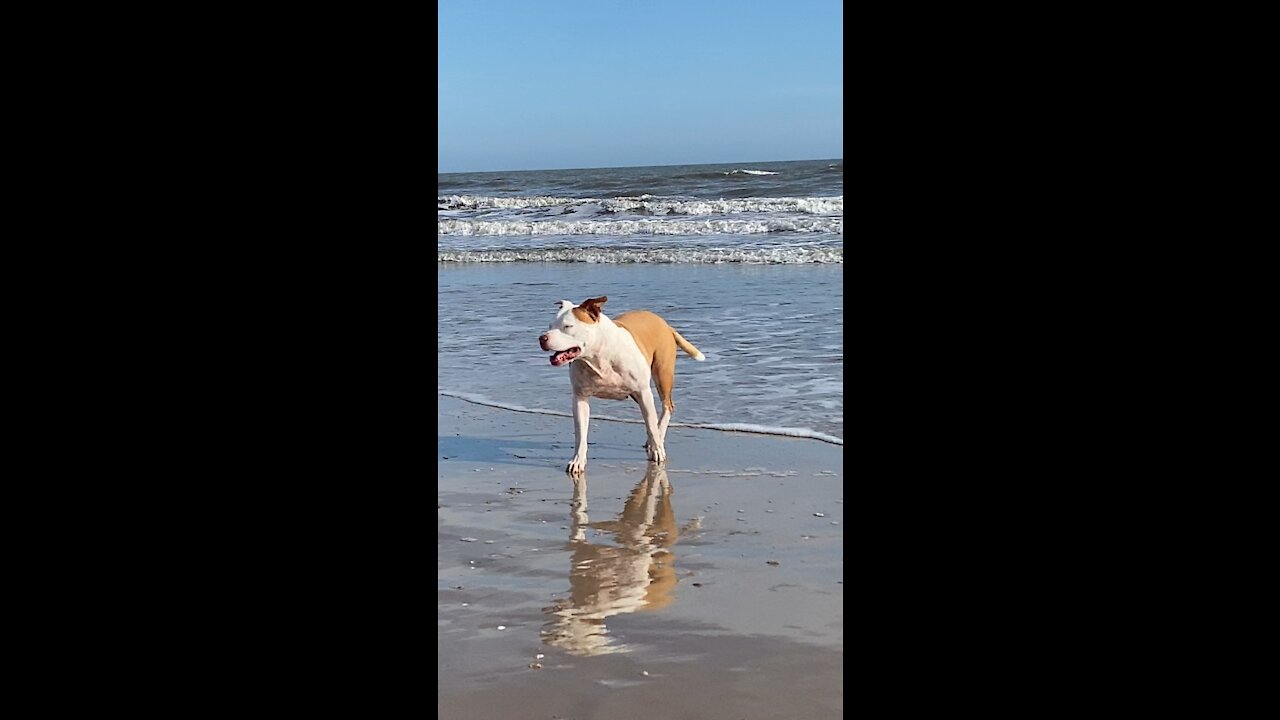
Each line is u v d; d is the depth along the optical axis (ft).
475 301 37.32
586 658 8.98
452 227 71.61
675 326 29.73
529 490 15.33
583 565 11.71
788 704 7.98
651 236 62.80
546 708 7.98
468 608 10.34
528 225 69.92
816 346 26.21
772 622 9.77
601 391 16.63
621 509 14.14
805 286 37.73
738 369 23.97
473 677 8.59
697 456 17.21
